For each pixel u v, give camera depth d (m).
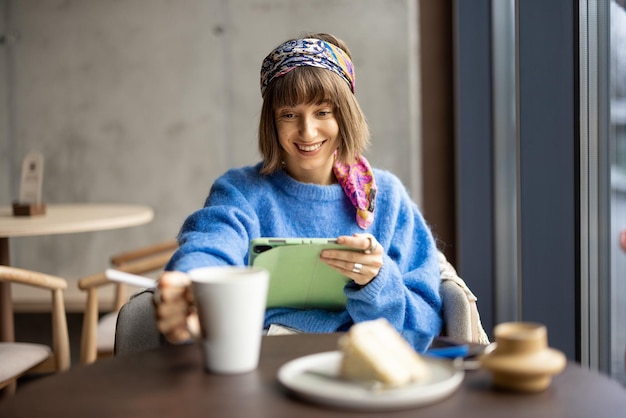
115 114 4.05
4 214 3.07
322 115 1.52
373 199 1.59
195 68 4.00
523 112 1.91
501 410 0.75
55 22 4.05
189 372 0.91
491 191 2.77
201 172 4.03
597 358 1.83
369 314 1.38
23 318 3.79
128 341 1.31
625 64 1.56
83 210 3.22
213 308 0.88
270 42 3.96
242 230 1.47
